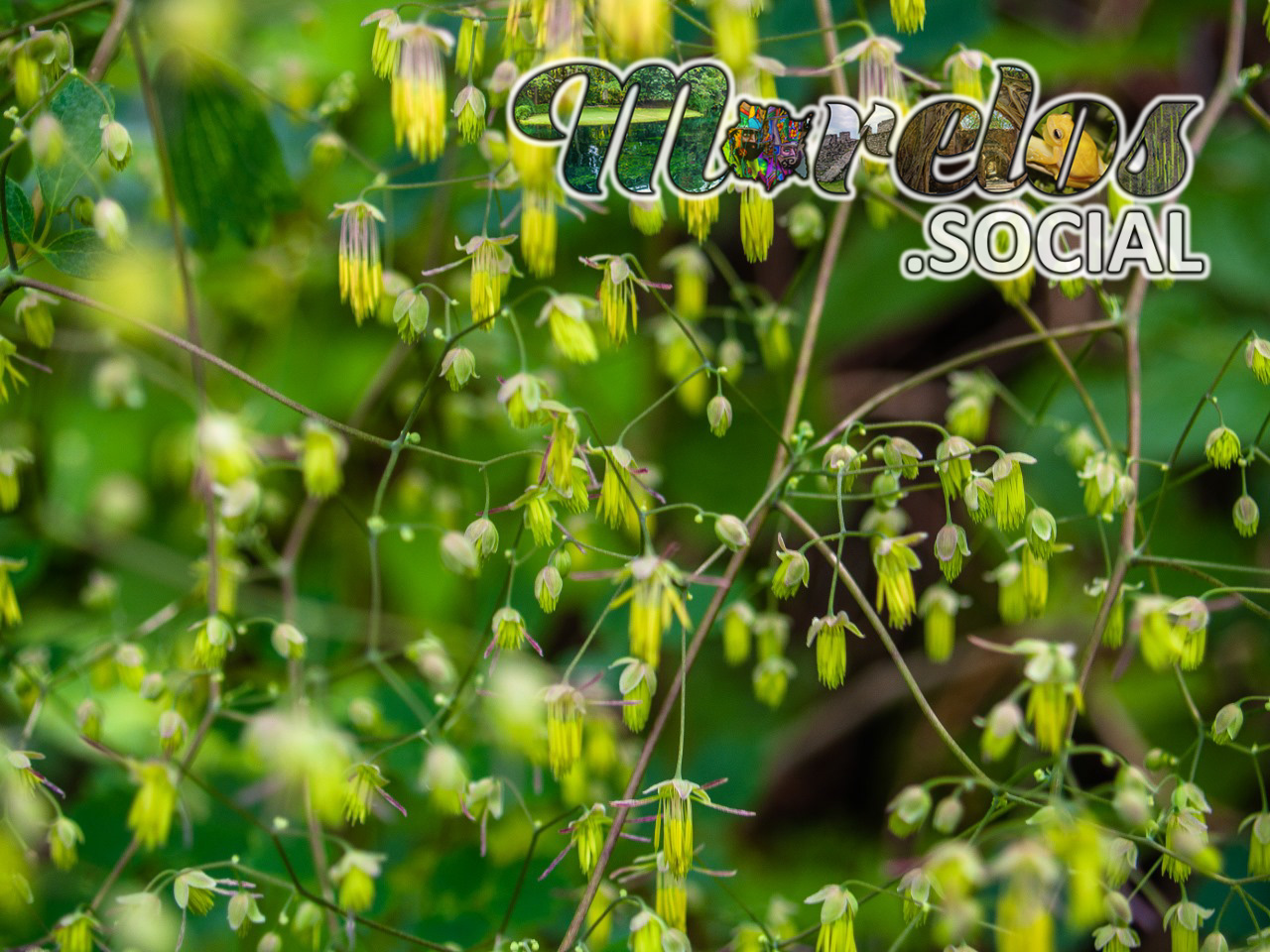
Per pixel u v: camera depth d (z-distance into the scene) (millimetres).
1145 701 458
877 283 471
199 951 399
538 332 453
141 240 433
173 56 403
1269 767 449
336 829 410
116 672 403
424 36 359
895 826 376
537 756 388
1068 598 471
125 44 401
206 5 398
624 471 366
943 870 344
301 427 455
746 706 464
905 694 476
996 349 391
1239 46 397
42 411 446
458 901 398
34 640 437
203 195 414
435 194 435
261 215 417
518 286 450
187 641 418
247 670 433
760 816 475
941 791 470
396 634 448
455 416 438
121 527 454
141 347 455
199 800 414
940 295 470
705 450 462
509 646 372
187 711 401
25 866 375
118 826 403
